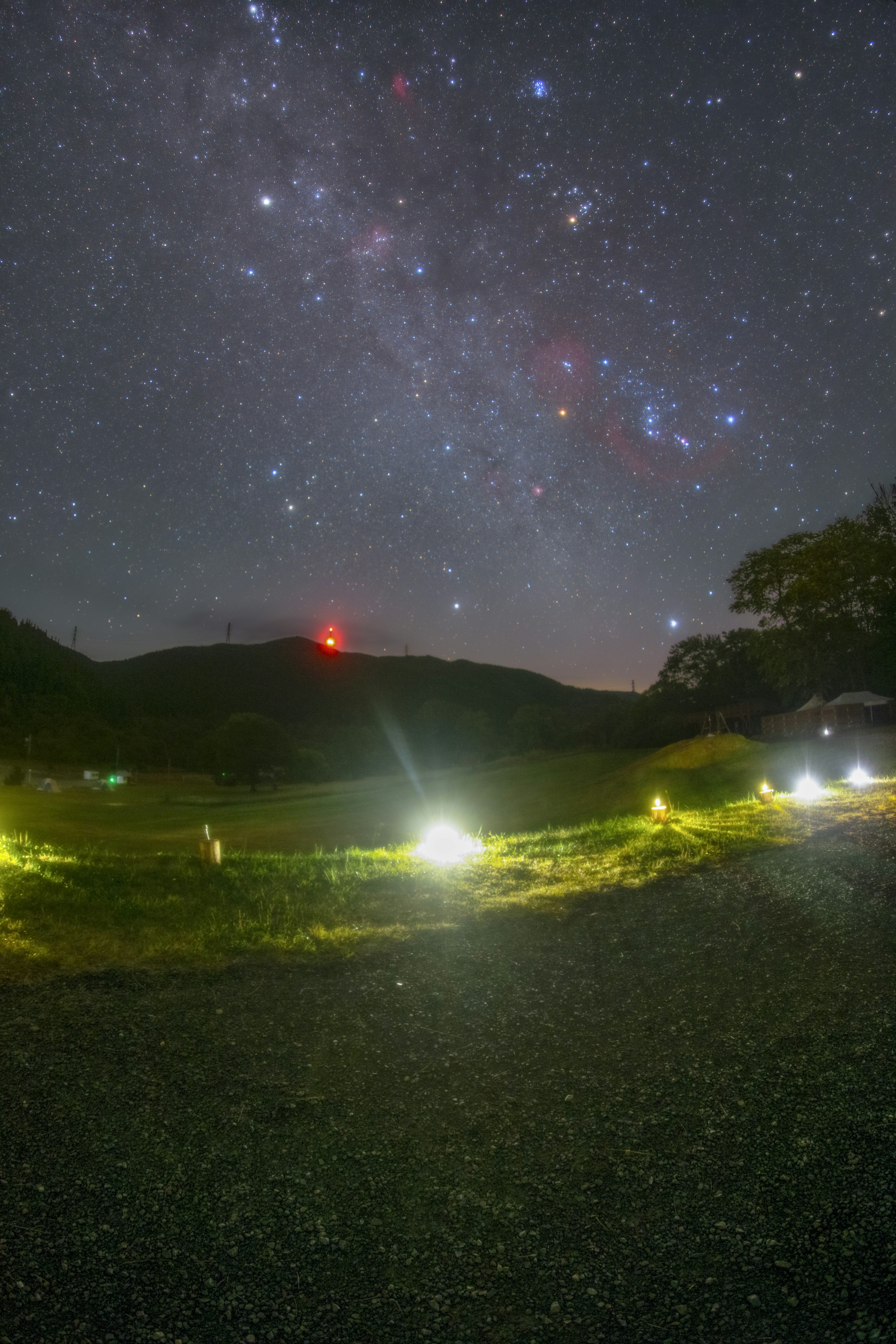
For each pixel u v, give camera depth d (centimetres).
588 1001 566
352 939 718
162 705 18500
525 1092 439
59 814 3825
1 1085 427
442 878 977
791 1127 391
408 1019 539
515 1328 277
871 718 4644
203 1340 268
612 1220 332
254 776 9412
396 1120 411
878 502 5212
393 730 12962
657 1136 392
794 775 2923
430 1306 287
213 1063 467
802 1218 326
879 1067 439
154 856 1108
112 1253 307
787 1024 504
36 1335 264
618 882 909
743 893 822
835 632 5169
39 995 550
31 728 11369
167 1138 388
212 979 605
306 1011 548
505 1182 360
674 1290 293
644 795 3188
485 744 11331
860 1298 282
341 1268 305
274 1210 337
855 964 596
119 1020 518
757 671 7056
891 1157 360
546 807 3606
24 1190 341
